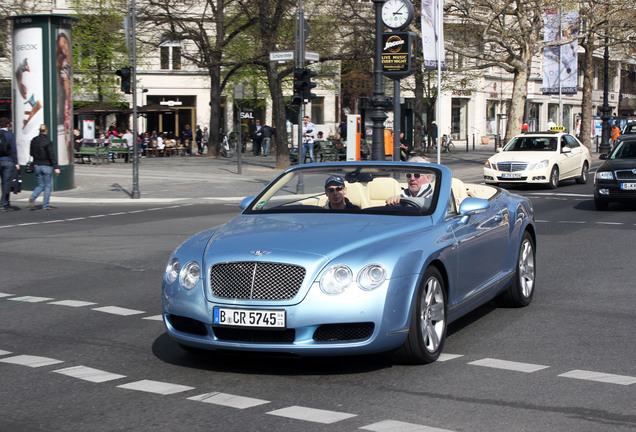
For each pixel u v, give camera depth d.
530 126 70.38
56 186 24.23
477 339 7.01
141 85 55.91
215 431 4.69
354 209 6.84
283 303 5.57
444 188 6.99
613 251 12.38
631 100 85.00
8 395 5.49
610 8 36.59
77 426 4.82
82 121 44.16
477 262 7.12
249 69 48.38
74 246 13.57
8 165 19.83
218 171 32.22
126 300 9.05
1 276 10.75
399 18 21.47
